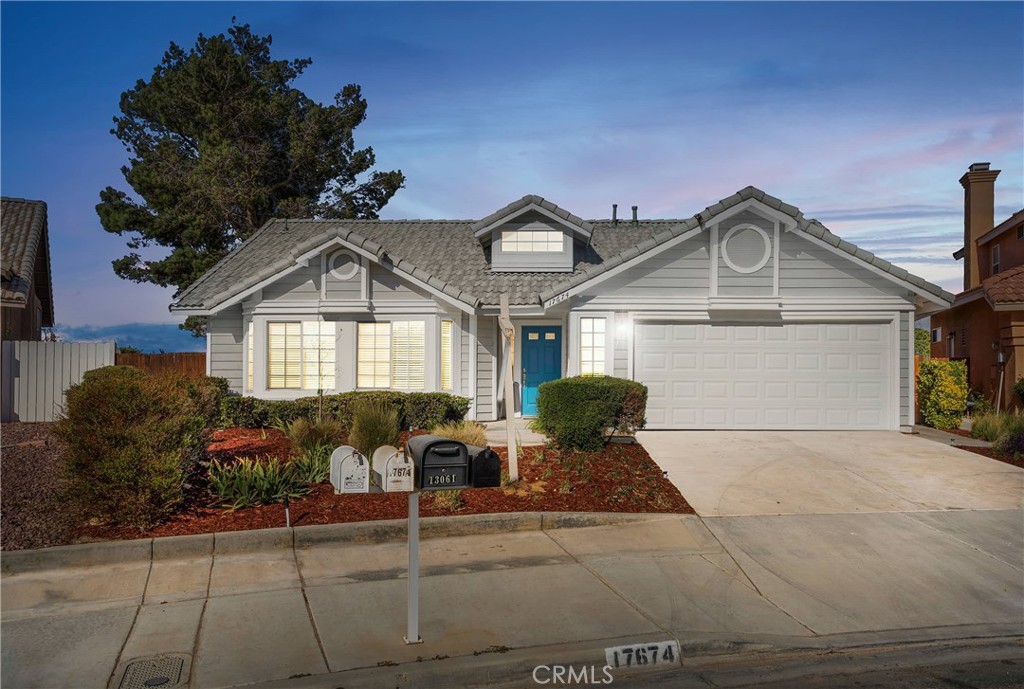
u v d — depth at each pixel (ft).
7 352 50.70
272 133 104.94
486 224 57.57
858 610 23.27
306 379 54.95
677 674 19.43
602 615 22.12
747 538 29.25
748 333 51.65
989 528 30.66
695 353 51.60
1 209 69.21
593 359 52.11
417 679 18.37
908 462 41.11
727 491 35.14
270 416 50.24
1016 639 21.61
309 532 27.66
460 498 31.91
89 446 27.53
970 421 57.98
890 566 26.78
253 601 22.80
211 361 56.85
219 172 94.79
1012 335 61.57
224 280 60.80
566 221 58.03
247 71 102.53
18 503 29.04
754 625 21.91
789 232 51.42
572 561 26.66
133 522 27.71
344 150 107.04
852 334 51.60
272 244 68.03
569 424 39.58
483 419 56.34
